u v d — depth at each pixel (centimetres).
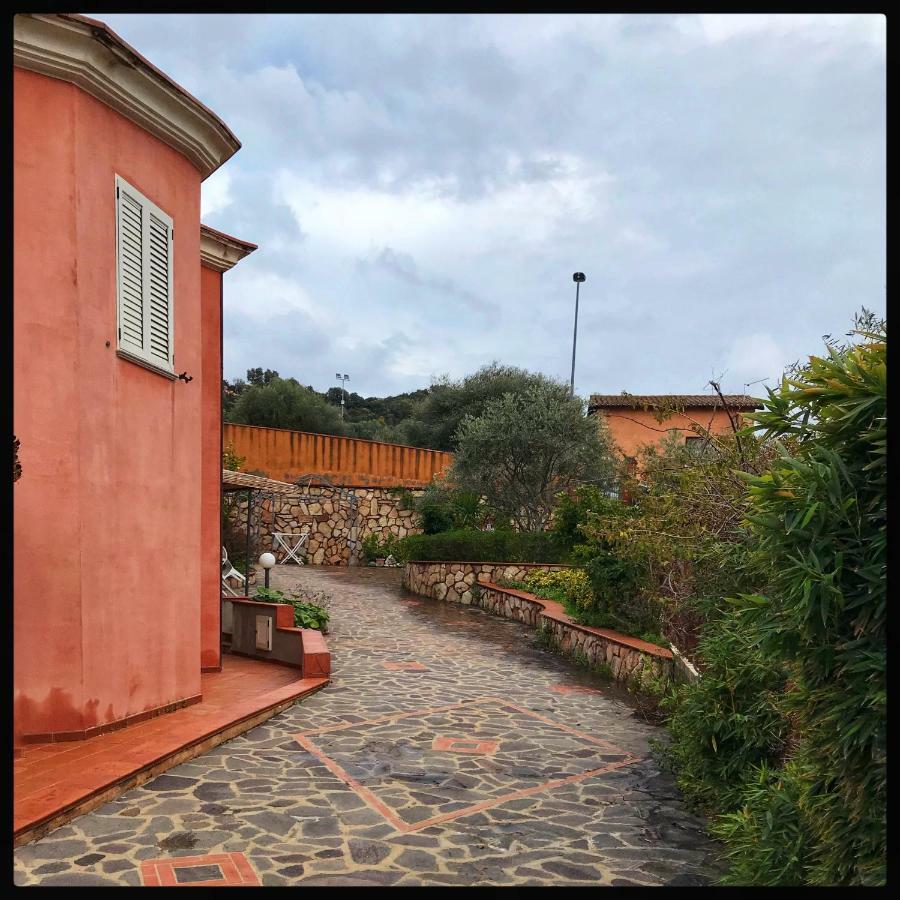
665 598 866
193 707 685
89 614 549
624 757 636
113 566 577
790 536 252
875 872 232
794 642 263
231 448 1983
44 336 530
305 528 2305
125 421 596
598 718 782
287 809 474
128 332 599
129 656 599
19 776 474
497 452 1903
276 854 407
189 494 695
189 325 702
